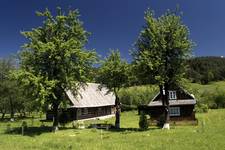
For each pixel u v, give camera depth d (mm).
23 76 46438
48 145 31125
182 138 33344
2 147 30828
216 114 75812
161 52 48750
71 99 71062
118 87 55031
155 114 62531
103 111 90062
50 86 46562
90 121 73125
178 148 26859
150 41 49688
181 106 61750
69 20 52750
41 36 52062
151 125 61406
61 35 51656
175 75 49406
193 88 52938
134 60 50250
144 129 49750
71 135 42688
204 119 64375
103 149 27500
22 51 50000
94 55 52375
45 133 46469
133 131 46219
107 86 55281
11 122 72938
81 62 51062
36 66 49688
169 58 49969
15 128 54312
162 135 37594
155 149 26812
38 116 96500
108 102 92562
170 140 32031
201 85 150500
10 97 77625
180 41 49000
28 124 64562
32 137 41500
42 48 47625
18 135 44125
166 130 45000
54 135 43312
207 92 108375
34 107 53375
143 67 48562
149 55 48188
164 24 49562
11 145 32281
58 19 51031
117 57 54750
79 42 51906
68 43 48938
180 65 49844
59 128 54062
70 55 49469
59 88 51156
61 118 71250
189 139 32219
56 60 49625
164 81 48469
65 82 49938
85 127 55625
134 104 104562
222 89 110938
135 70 50250
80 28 52938
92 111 82000
